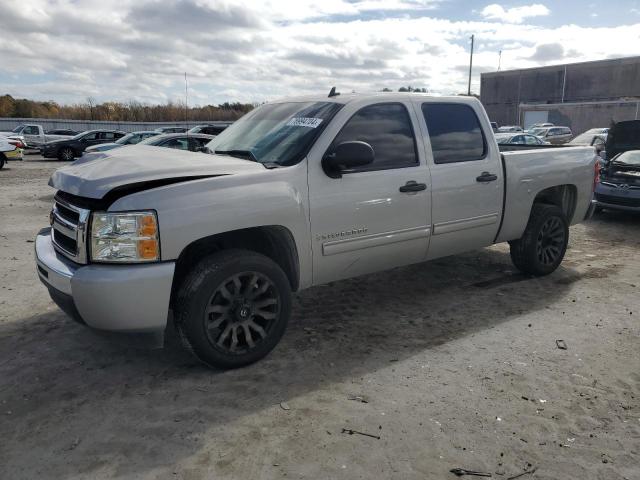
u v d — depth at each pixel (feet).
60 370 12.51
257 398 11.22
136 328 11.03
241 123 16.34
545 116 160.86
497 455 9.38
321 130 13.50
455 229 16.11
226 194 11.62
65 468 9.05
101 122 146.00
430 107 15.74
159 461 9.23
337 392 11.46
